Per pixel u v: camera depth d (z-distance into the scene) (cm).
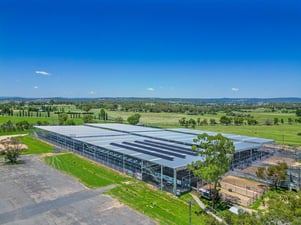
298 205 1491
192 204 3206
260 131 10875
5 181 3988
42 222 2688
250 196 3484
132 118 11788
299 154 6078
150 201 3269
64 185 3828
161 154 4441
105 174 4422
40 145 7025
